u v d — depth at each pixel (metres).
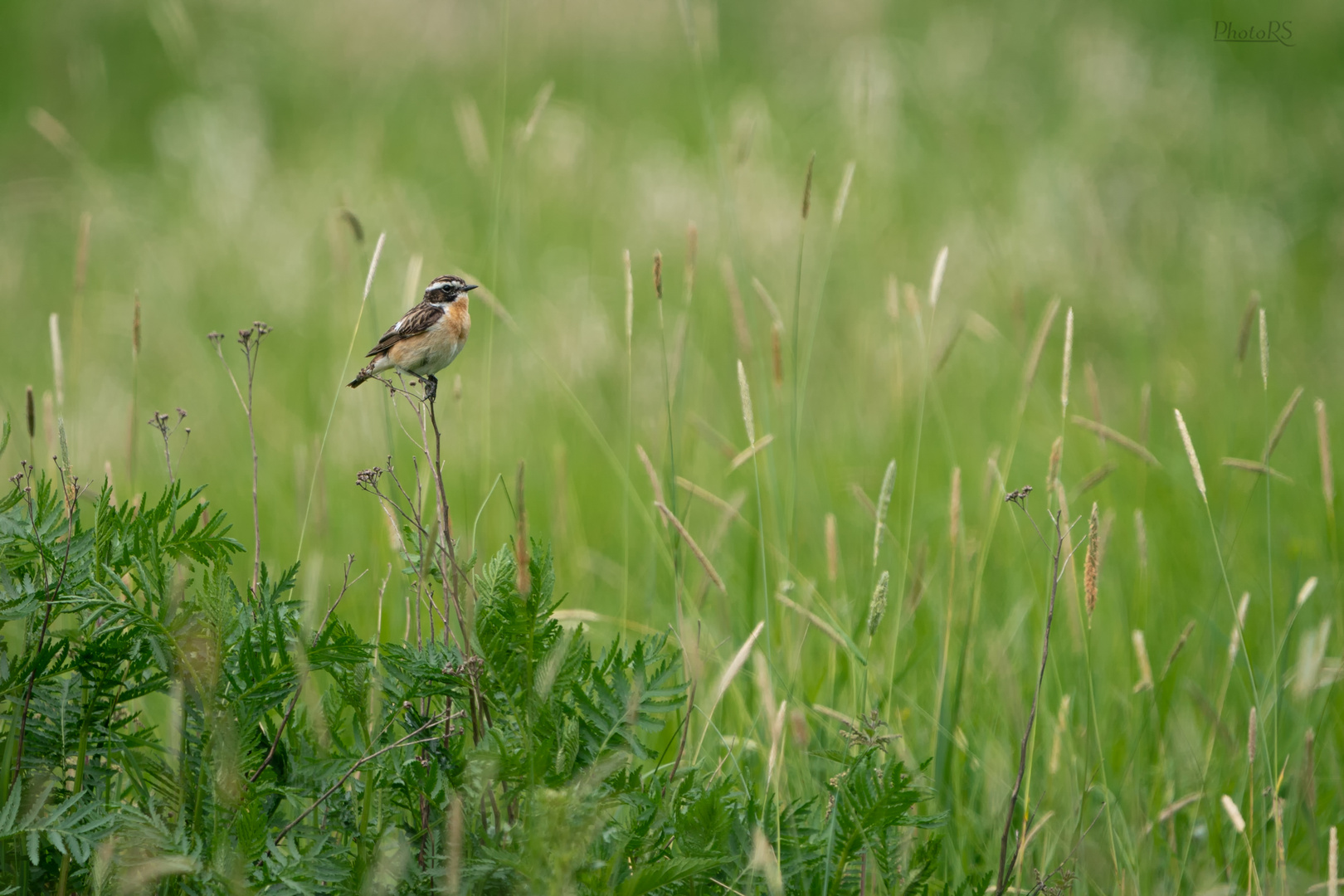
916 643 9.06
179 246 19.59
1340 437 13.37
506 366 15.21
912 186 21.42
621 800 4.90
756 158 20.81
